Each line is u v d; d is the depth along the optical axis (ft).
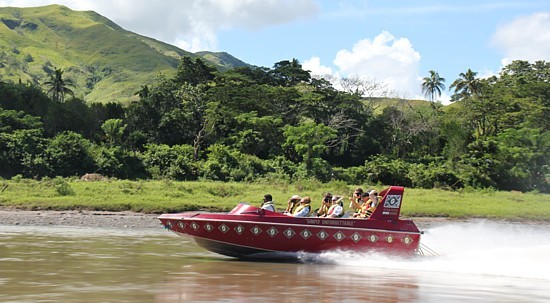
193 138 214.90
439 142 242.99
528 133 193.88
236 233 44.24
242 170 169.99
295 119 240.73
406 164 195.42
